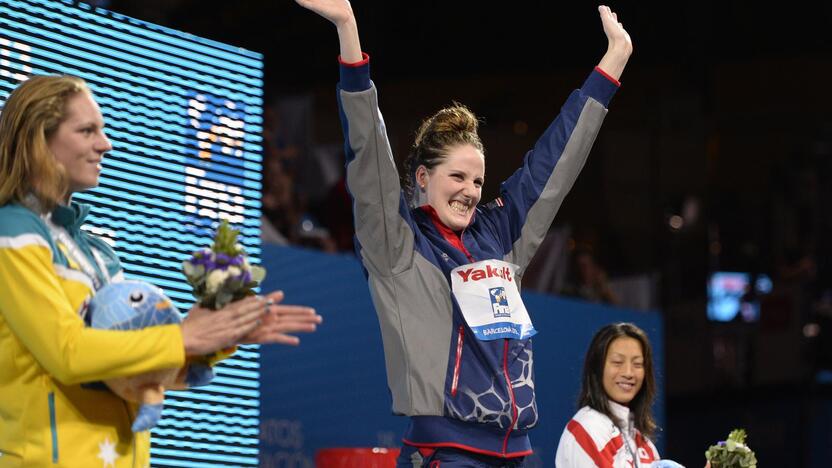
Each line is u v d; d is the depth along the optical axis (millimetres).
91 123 4562
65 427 4352
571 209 19312
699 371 19125
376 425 10117
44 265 4312
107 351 4203
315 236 12461
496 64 19812
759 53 20688
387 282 5258
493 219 5648
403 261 5258
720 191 21375
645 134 20156
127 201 7328
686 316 19406
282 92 16031
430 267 5277
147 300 4430
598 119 5766
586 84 5820
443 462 5082
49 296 4262
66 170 4531
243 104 8141
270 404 9219
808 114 21219
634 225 19672
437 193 5461
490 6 19797
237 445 7855
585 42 19984
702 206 20328
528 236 5684
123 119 7355
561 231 14797
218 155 7934
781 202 21453
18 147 4441
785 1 20500
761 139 21500
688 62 20578
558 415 12094
